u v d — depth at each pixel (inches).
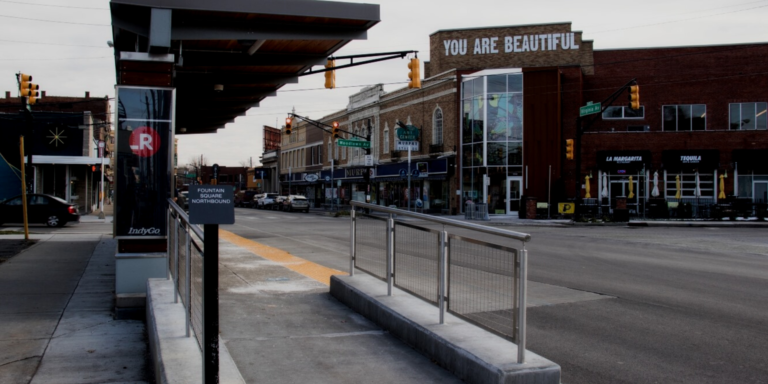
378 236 303.4
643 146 1464.1
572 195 1483.8
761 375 218.8
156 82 339.9
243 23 396.5
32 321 299.6
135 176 334.0
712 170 1457.9
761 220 1275.8
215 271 148.3
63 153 1515.7
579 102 1513.3
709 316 317.7
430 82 1695.4
